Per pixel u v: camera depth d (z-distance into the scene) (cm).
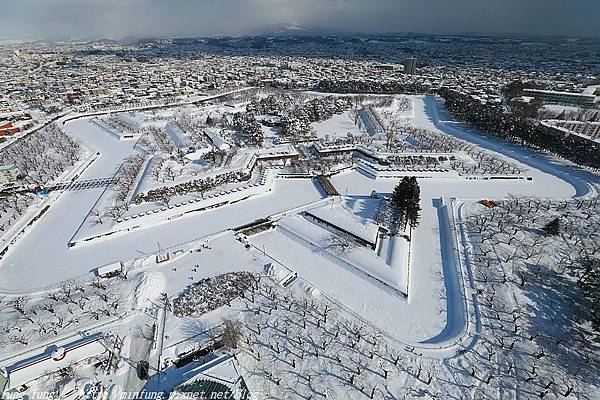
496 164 14975
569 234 9738
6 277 8506
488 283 8050
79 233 10031
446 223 10669
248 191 12462
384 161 15150
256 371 6159
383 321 7244
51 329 6906
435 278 8519
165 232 10325
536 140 16800
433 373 6159
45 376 5866
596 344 6631
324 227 10338
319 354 6469
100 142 18738
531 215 10712
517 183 13438
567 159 15488
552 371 6138
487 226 10112
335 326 7062
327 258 9112
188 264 8919
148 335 6862
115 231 10206
